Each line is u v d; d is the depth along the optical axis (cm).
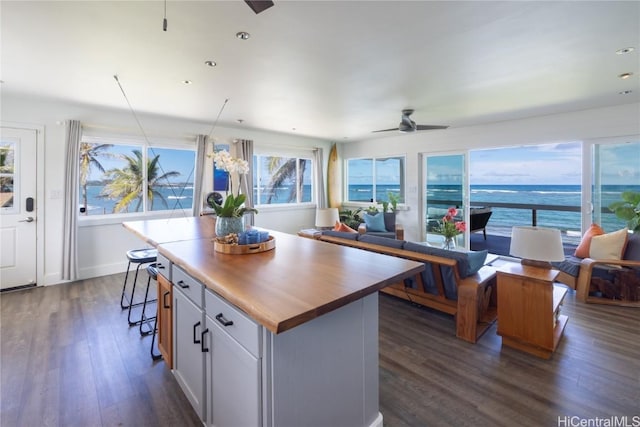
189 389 175
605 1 177
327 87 328
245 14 191
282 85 322
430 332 271
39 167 390
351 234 347
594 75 295
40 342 254
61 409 179
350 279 135
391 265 160
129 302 341
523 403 183
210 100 377
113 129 440
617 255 337
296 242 225
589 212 426
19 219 382
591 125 419
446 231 398
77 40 224
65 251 404
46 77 299
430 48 238
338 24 203
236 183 557
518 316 239
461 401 184
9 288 378
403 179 653
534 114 449
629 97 366
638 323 287
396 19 197
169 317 199
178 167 514
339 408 138
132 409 180
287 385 117
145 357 234
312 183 713
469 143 538
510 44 232
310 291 120
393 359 229
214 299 143
